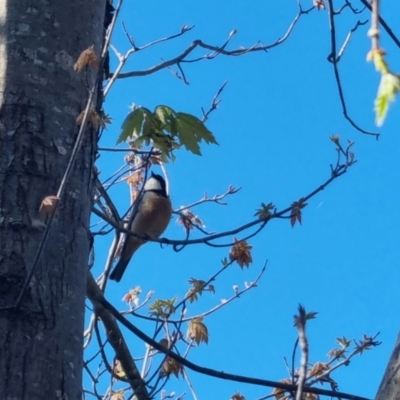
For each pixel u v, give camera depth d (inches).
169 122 153.7
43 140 109.5
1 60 115.0
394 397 85.6
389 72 58.5
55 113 112.3
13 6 118.9
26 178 106.1
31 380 93.1
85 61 105.0
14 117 110.3
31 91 112.5
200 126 153.8
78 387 97.7
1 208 103.8
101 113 117.5
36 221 103.6
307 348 69.8
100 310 169.0
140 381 167.0
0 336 94.8
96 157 126.2
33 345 95.3
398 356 89.1
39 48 116.0
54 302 99.7
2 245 101.3
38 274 100.2
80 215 108.7
